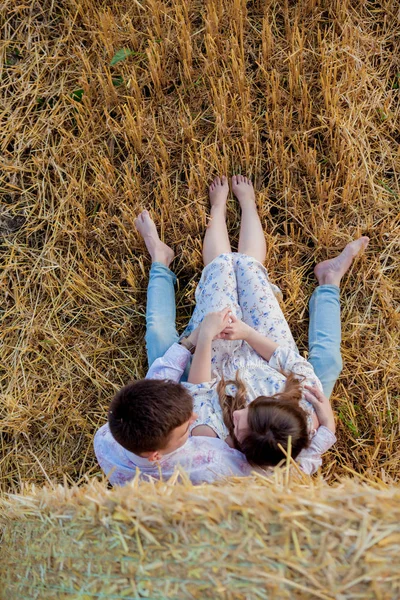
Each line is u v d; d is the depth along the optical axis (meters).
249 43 3.18
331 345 2.66
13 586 1.93
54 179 3.11
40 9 3.25
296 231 3.00
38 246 3.06
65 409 2.85
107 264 3.00
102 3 3.23
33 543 1.88
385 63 3.16
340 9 3.11
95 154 3.09
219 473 2.17
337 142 2.97
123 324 2.91
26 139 3.13
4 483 2.78
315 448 2.29
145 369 2.88
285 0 3.13
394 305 2.87
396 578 1.53
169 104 3.14
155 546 1.67
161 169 3.05
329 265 2.84
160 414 1.98
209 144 3.07
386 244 2.92
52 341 2.91
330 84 3.07
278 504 1.62
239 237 2.93
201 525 1.65
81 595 1.75
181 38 3.10
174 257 2.98
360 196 2.96
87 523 1.77
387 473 2.67
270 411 2.04
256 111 3.10
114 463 2.27
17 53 3.22
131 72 3.15
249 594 1.59
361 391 2.78
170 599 1.64
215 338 2.50
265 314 2.60
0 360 2.92
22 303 2.99
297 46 3.09
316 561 1.58
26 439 2.84
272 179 3.02
